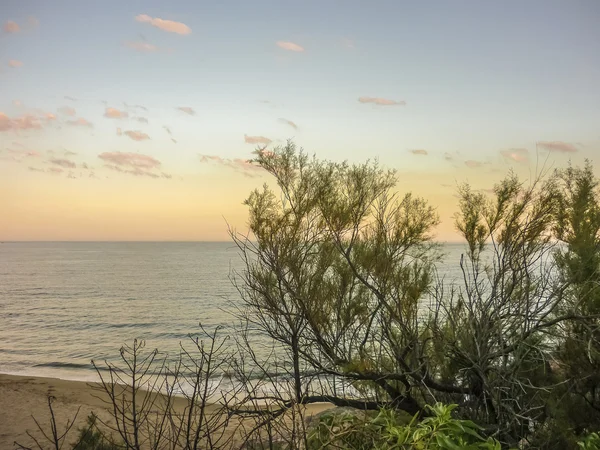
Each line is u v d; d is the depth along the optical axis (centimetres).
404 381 436
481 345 401
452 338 426
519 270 408
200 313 4431
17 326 3875
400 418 263
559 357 428
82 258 18425
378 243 448
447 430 192
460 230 430
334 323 461
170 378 1154
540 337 438
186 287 7200
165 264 13988
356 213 458
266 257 459
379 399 463
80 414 1182
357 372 432
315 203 460
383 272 440
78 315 4453
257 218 459
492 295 412
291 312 450
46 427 1041
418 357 430
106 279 8875
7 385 1781
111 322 4012
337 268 460
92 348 2947
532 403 401
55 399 1398
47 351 2873
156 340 3120
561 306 428
